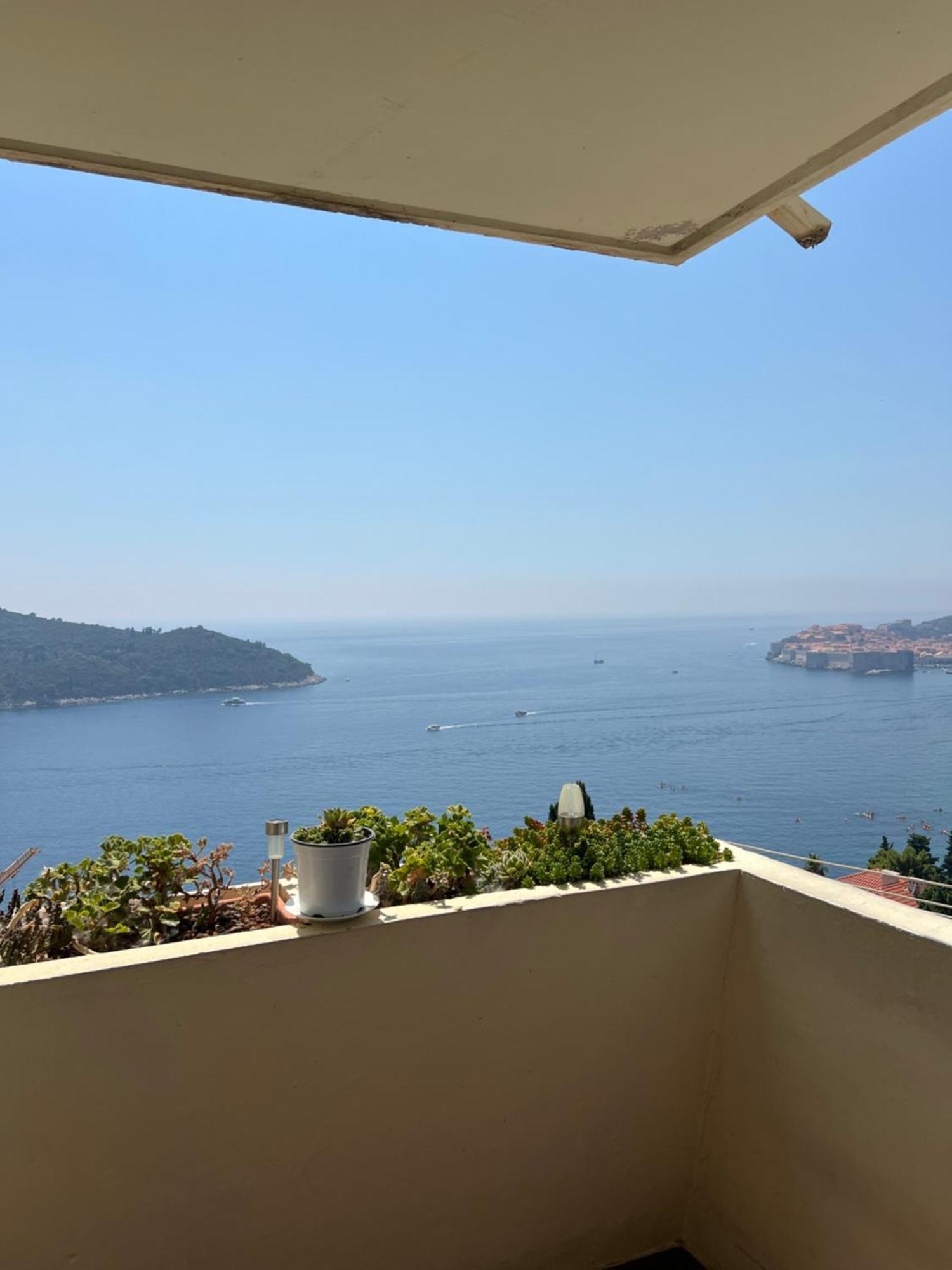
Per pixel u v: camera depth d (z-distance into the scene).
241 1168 1.57
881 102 1.35
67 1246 1.44
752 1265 1.94
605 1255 2.01
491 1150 1.83
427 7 1.07
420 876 1.81
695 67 1.23
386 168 1.53
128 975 1.44
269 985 1.55
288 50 1.16
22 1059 1.37
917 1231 1.55
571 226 1.81
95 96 1.26
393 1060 1.69
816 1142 1.78
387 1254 1.74
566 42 1.16
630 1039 1.97
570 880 1.93
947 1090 1.50
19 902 1.59
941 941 1.53
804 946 1.83
